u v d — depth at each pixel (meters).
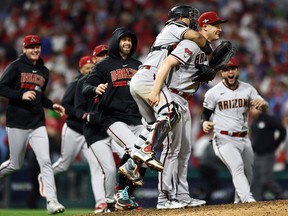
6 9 79.88
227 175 45.72
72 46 73.06
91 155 33.19
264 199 44.06
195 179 46.28
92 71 27.69
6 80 30.17
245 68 70.44
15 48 75.19
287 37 79.50
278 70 72.81
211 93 30.36
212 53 24.52
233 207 23.56
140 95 24.11
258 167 41.88
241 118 30.33
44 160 30.61
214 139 30.61
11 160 31.12
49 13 78.94
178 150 24.80
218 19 25.44
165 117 23.33
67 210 40.31
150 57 24.30
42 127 30.97
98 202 32.72
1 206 47.97
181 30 23.67
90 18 78.00
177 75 24.17
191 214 22.38
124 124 27.05
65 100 33.31
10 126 30.58
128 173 23.97
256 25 79.38
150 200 45.75
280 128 41.59
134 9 79.62
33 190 45.44
